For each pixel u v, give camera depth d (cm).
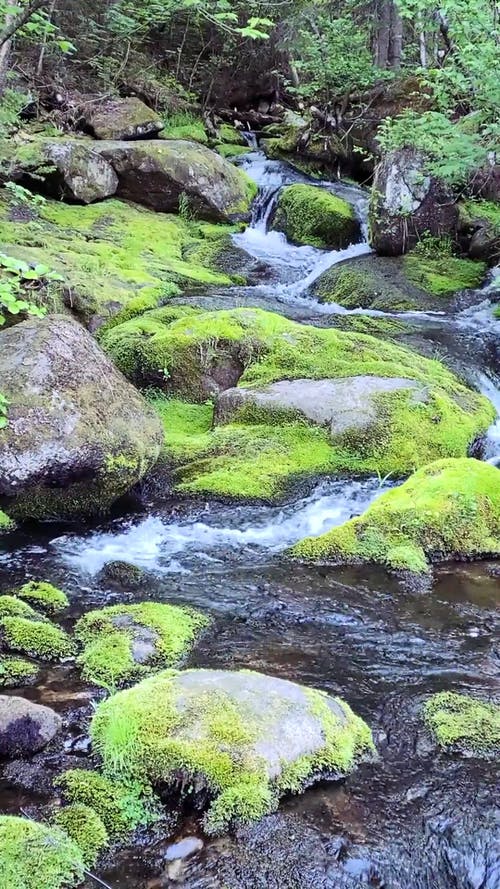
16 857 217
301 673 333
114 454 511
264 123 1895
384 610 395
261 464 570
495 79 742
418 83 1384
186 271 1010
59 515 514
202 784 247
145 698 277
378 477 559
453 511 465
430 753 278
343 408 597
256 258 1117
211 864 227
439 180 1050
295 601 405
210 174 1260
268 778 248
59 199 1168
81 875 220
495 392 730
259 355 692
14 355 516
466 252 1050
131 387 576
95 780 256
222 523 511
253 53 1816
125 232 1111
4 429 482
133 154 1224
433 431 586
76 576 437
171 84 1742
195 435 632
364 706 309
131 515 527
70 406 500
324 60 1481
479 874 229
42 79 1445
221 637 366
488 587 420
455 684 325
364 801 252
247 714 268
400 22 1532
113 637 353
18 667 330
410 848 234
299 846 233
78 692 316
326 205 1197
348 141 1527
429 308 927
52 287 760
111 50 1594
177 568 449
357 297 966
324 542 459
